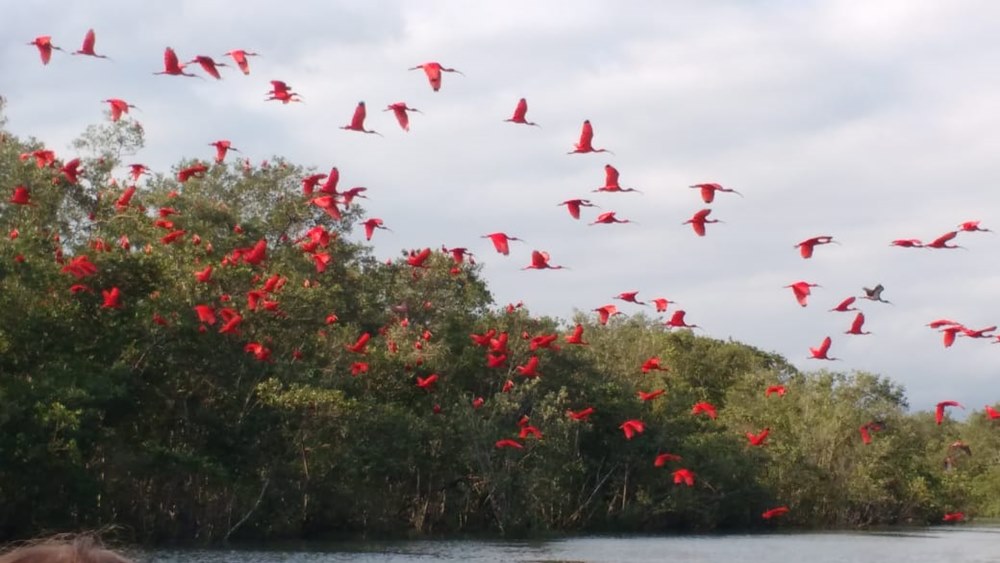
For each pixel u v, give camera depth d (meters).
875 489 75.06
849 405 76.69
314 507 48.62
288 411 44.84
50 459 34.31
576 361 61.69
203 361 42.50
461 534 55.34
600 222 21.95
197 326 40.78
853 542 57.78
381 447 49.75
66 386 35.28
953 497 85.81
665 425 66.25
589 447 64.69
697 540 57.41
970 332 25.16
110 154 48.94
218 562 36.16
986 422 97.75
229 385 44.25
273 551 41.53
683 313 29.11
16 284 36.34
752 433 74.50
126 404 39.31
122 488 41.88
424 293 60.84
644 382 69.50
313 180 26.75
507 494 55.44
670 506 64.94
